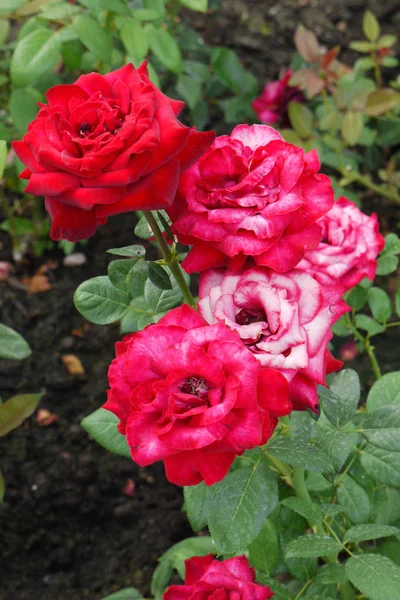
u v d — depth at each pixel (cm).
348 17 155
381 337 117
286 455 60
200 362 52
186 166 54
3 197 119
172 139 52
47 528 99
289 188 55
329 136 113
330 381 71
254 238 55
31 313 117
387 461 69
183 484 54
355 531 65
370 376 111
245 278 56
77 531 100
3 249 125
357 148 138
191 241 57
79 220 54
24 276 122
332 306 60
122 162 51
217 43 149
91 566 98
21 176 56
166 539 100
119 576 97
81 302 67
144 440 53
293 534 75
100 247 126
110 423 71
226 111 126
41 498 100
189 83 119
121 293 68
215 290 56
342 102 109
